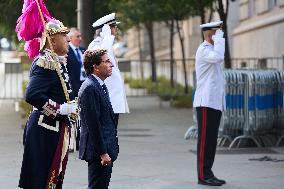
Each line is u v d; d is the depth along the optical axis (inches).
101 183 523.5
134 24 2055.9
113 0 1378.0
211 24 706.8
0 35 1491.1
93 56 522.0
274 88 959.0
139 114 1393.9
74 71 855.1
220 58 694.5
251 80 927.7
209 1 1385.3
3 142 992.9
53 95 498.6
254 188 682.2
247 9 1907.0
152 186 692.7
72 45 866.8
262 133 954.7
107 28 721.0
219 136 953.5
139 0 1830.7
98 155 511.5
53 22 505.0
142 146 957.8
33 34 521.0
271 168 786.2
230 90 935.0
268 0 1708.9
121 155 878.4
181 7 1583.4
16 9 1290.6
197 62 706.8
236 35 1984.5
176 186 692.7
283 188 681.0
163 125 1207.6
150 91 1796.3
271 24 1643.7
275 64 1589.6
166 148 939.3
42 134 496.1
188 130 1040.2
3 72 1600.6
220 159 845.8
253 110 931.3
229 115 938.1
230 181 715.4
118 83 702.5
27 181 497.0
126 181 715.4
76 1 1331.2
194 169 783.7
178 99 1585.9
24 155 498.0
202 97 701.3
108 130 518.3
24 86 1418.6
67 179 722.2
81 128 519.8
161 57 3250.5
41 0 521.3
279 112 967.0
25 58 1587.1
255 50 1792.6
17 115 1375.5
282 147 947.3
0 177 733.9
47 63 494.6
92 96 510.3
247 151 910.4
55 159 496.7
